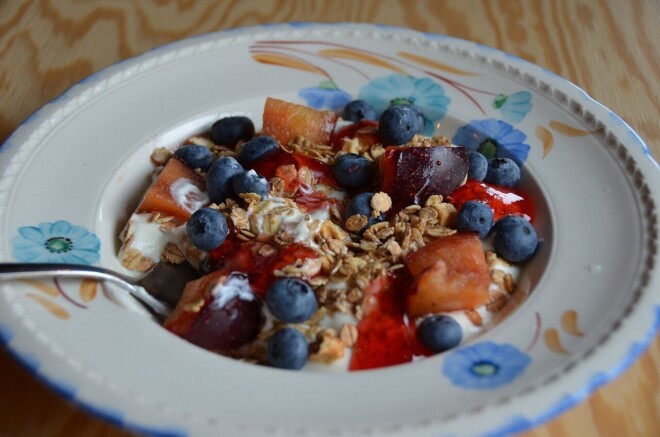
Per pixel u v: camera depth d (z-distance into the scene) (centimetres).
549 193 34
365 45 40
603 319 28
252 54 40
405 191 34
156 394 26
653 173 33
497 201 34
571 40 45
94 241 31
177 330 29
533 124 37
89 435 27
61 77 42
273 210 32
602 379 26
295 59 40
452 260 30
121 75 38
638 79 43
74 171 33
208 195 34
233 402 26
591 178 34
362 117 38
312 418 25
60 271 29
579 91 37
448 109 38
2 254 30
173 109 37
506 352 27
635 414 28
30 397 28
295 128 37
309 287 30
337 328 30
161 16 47
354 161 34
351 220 33
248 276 30
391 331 30
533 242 32
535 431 27
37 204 32
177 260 32
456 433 24
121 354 27
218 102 38
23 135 34
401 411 25
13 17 46
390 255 31
